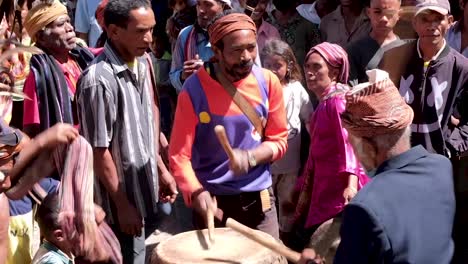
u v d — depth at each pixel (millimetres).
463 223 2729
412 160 2326
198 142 3389
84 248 3004
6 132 2799
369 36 4234
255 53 3281
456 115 3975
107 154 3316
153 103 3621
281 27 5305
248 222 3467
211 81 3309
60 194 2971
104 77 3299
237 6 5395
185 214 5168
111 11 3305
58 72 3729
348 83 4105
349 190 3342
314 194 3578
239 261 2861
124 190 3389
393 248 2193
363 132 2332
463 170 3523
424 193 2281
